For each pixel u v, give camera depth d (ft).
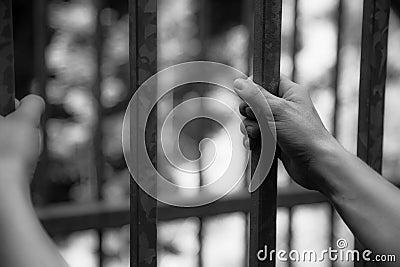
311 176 4.03
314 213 11.94
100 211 8.13
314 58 13.89
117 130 15.48
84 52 15.62
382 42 4.32
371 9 4.28
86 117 15.52
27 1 15.61
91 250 12.91
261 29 3.82
